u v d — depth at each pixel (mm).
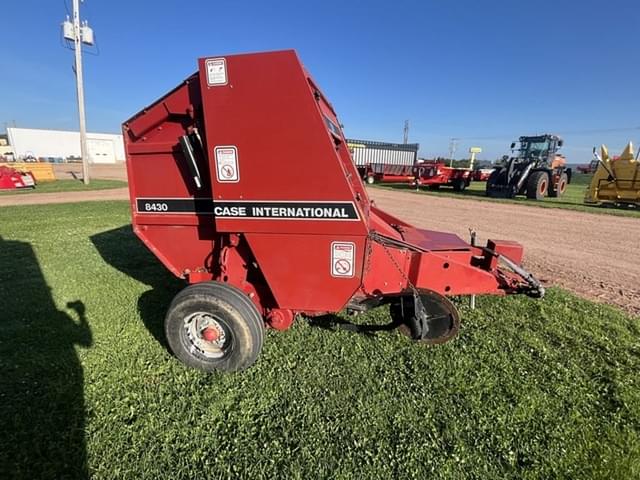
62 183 22781
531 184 17281
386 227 3699
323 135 2596
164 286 4910
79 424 2406
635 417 2584
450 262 3406
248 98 2623
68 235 7934
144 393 2721
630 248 8055
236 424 2451
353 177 4172
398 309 3342
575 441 2365
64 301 4395
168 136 3117
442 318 3326
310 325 3828
